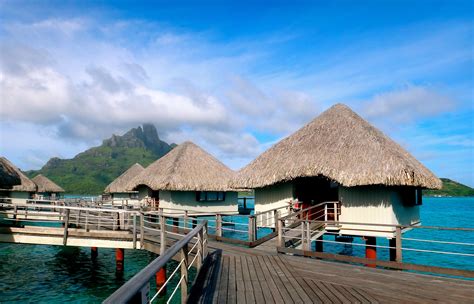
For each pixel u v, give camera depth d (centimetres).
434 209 9831
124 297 269
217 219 1709
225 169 3041
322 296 739
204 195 2816
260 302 696
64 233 1734
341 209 1797
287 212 1959
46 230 1772
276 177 1877
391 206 1673
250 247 1452
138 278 325
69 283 1903
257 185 1945
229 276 919
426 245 3816
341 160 1733
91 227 2055
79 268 2216
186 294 733
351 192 1775
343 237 2986
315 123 2108
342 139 1855
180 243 623
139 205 3164
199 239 984
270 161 2034
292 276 923
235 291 775
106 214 2362
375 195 1711
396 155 1616
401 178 1524
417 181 1560
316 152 1856
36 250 2788
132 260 2419
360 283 856
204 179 2786
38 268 2223
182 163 2855
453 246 3747
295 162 1869
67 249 2811
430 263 2778
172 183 2630
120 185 4344
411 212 1967
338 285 835
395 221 1703
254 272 966
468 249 3544
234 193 3012
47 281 1942
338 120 2012
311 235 1664
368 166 1625
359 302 702
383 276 931
